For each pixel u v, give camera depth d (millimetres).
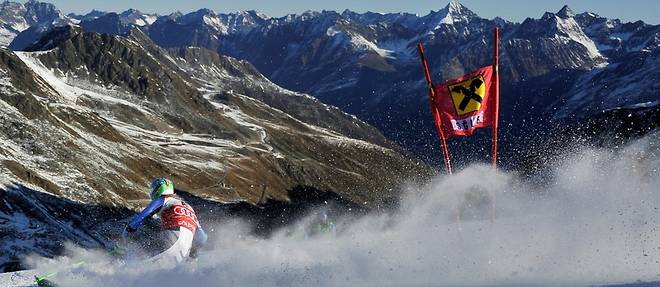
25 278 10578
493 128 12500
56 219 66438
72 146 102938
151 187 9695
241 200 113500
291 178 152125
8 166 77062
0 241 54781
